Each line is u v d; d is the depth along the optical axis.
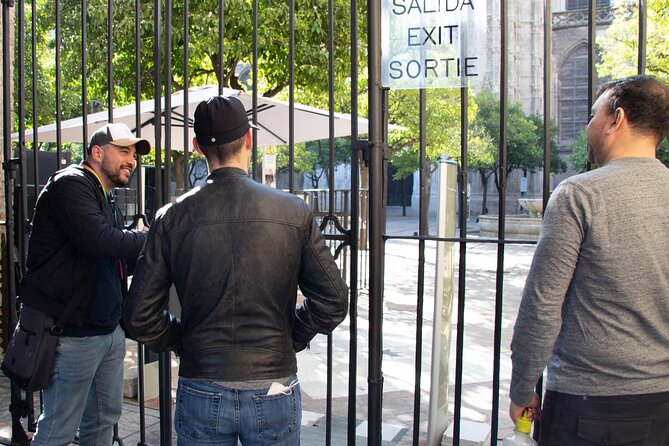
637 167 1.92
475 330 7.40
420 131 2.83
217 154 2.26
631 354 1.89
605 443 1.92
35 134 3.62
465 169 2.76
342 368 5.89
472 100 20.25
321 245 2.26
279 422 2.19
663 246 1.87
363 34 10.33
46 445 3.00
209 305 2.16
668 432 1.94
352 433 2.98
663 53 15.20
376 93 2.84
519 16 34.34
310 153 31.84
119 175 3.15
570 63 34.31
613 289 1.88
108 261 3.14
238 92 5.42
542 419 2.07
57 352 2.98
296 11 10.03
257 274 2.15
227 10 9.88
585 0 34.22
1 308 5.35
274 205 2.21
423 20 2.77
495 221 20.06
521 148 29.16
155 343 2.29
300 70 10.43
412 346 6.67
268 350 2.18
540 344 1.91
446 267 3.66
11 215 3.85
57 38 3.65
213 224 2.16
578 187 1.91
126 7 10.09
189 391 2.19
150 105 5.38
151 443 3.98
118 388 3.26
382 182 2.90
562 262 1.89
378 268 2.89
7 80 4.00
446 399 3.86
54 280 2.94
